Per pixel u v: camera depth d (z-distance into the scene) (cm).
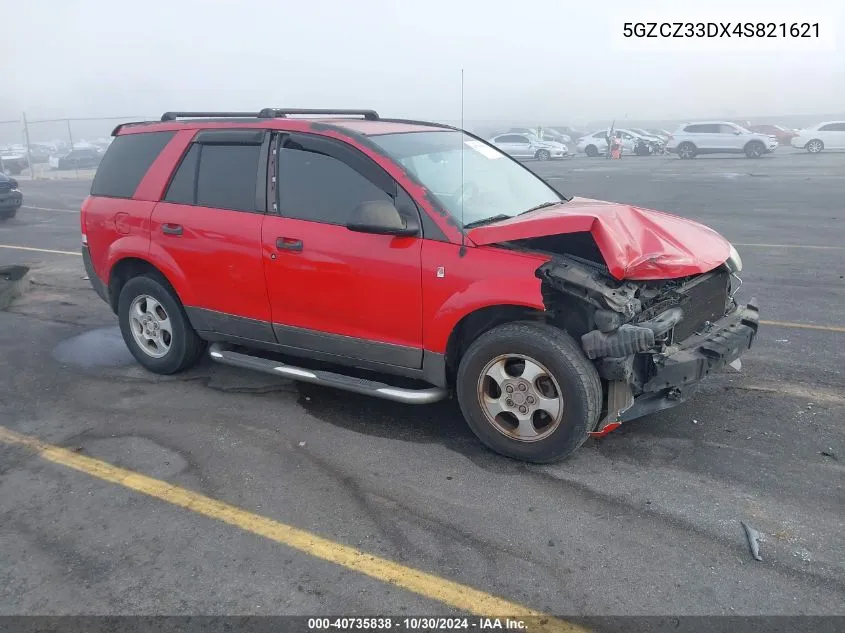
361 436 443
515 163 529
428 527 345
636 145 4019
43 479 400
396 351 423
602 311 362
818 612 283
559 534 337
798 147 3619
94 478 400
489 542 332
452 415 470
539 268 369
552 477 388
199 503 372
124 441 443
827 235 1111
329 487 384
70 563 325
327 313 440
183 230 492
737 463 398
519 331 383
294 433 449
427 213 401
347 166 431
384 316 419
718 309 445
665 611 285
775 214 1362
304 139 449
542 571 311
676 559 316
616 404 380
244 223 464
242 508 366
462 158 474
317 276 435
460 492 376
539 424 400
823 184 1888
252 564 321
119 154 551
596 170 2769
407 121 531
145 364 553
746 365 546
